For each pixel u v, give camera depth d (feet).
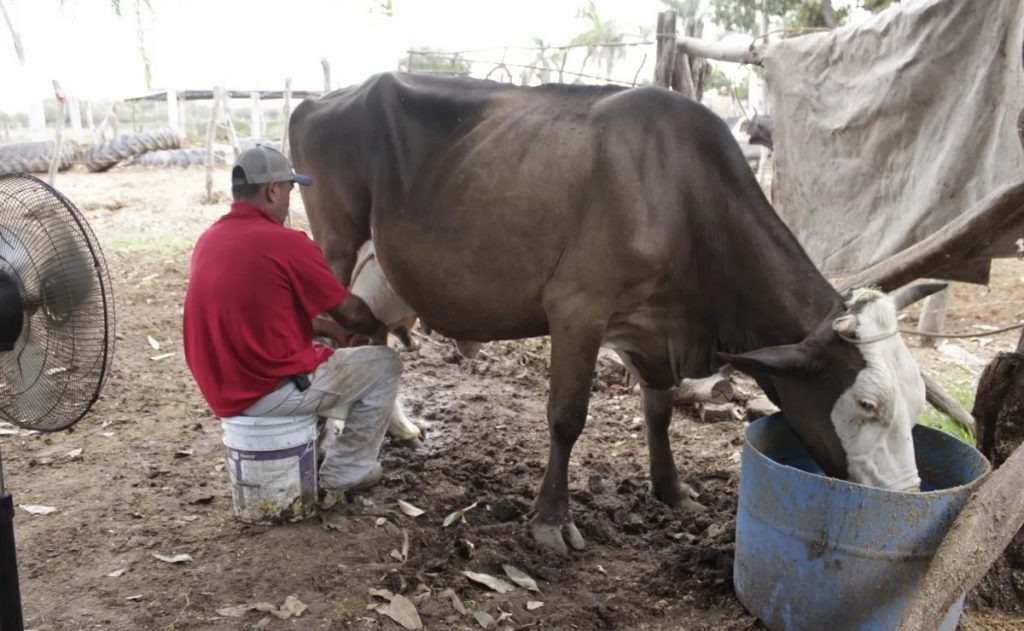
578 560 12.14
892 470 10.07
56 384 8.25
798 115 17.94
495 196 12.34
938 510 8.93
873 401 9.89
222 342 11.66
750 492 10.22
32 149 62.39
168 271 29.40
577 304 11.92
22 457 15.21
